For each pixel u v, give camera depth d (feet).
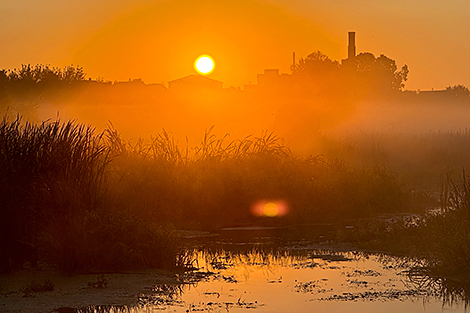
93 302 50.37
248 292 54.08
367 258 70.18
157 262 63.72
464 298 52.34
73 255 60.49
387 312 48.29
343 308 49.24
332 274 61.62
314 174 113.50
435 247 66.13
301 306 49.73
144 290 54.44
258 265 66.13
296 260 69.10
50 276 59.00
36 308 48.55
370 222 95.30
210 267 65.00
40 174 62.44
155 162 103.76
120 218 65.51
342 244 79.71
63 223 61.67
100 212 64.34
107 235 62.95
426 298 52.37
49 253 60.85
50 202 61.77
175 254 65.21
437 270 61.05
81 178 64.95
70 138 66.13
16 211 59.88
